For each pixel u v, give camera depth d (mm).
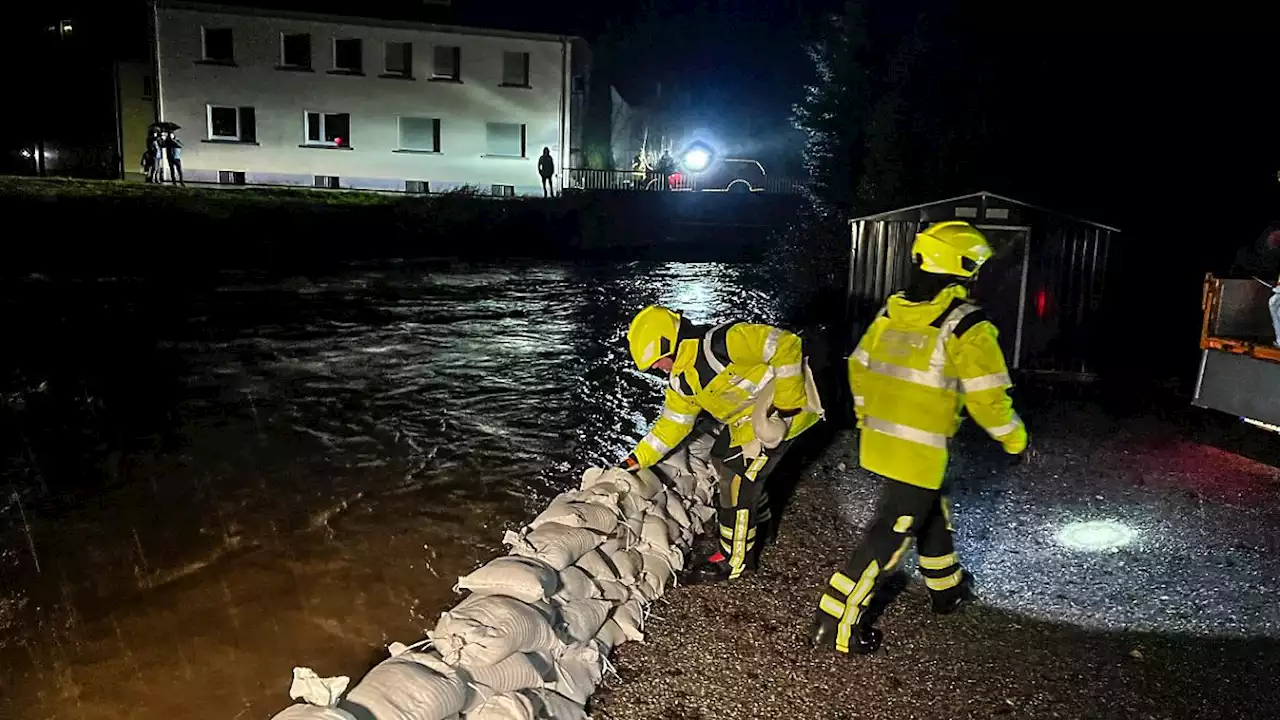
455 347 11688
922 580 4828
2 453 7117
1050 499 6031
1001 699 3799
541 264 21859
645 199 28031
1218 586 4777
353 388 9398
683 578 4734
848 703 3766
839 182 16375
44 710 3770
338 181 34281
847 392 9359
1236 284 7328
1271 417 6844
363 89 34000
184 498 6211
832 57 17297
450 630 3268
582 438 7797
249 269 18859
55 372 9789
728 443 4633
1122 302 12305
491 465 7031
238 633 4418
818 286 15508
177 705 3826
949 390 3834
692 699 3770
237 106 33406
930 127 15289
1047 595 4676
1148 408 8469
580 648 3779
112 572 5066
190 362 10461
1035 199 14680
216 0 32625
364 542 5512
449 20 33906
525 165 35375
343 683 2859
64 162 34688
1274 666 4043
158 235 20172
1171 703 3775
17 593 4805
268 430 7867
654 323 4410
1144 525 5594
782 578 4820
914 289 3943
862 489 6203
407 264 20891
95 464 6898
